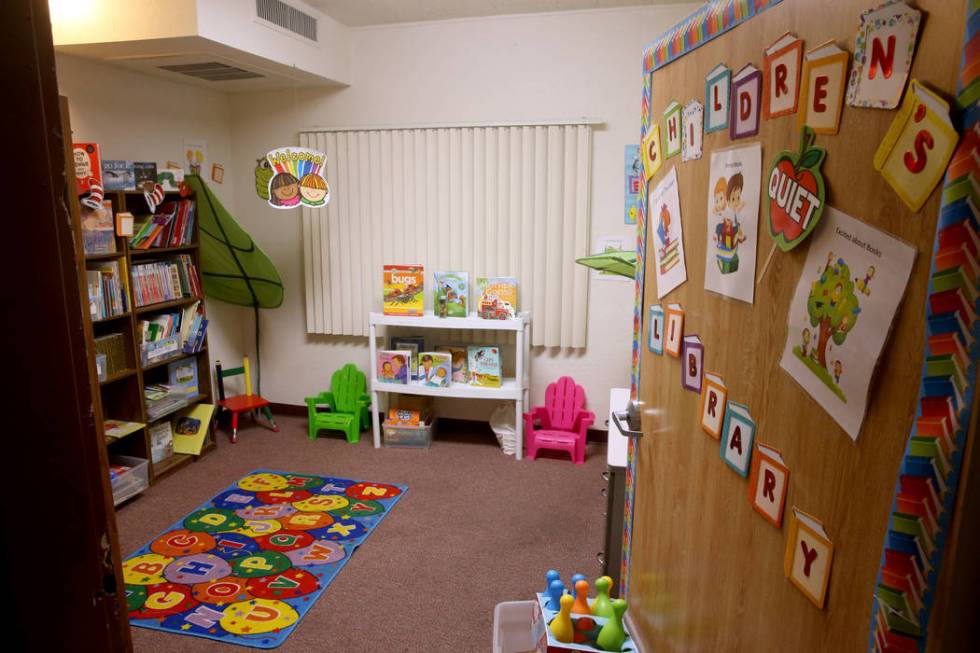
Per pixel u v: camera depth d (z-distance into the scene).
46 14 0.39
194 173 4.04
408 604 2.42
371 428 4.35
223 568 2.64
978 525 0.50
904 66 0.58
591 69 3.74
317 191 3.52
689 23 1.14
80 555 0.43
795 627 0.78
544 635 1.50
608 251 2.96
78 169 2.86
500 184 3.94
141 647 2.17
